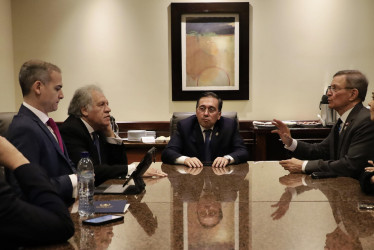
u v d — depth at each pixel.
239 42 5.15
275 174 2.66
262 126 4.79
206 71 5.18
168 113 5.25
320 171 2.62
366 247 1.36
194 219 1.68
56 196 1.40
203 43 5.16
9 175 1.80
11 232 1.27
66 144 2.70
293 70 5.20
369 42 5.16
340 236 1.47
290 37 5.17
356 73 2.94
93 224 1.59
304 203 1.93
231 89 5.21
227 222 1.64
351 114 2.86
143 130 5.11
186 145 3.36
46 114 2.31
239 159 3.08
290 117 5.25
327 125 4.86
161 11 5.13
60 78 2.31
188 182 2.44
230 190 2.22
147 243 1.41
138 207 1.88
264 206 1.88
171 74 5.21
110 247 1.37
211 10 5.09
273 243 1.40
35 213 1.31
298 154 3.15
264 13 5.14
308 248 1.36
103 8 5.12
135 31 5.16
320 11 5.14
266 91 5.23
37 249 1.34
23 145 2.06
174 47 5.14
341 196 2.06
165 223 1.63
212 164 3.02
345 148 2.78
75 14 5.12
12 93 5.09
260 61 5.19
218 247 1.37
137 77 5.20
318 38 5.16
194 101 5.24
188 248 1.36
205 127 3.36
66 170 2.24
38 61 2.26
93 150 2.78
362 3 5.12
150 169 2.64
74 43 5.14
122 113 5.23
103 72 5.18
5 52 4.89
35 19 5.10
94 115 2.79
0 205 1.25
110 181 2.49
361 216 1.71
